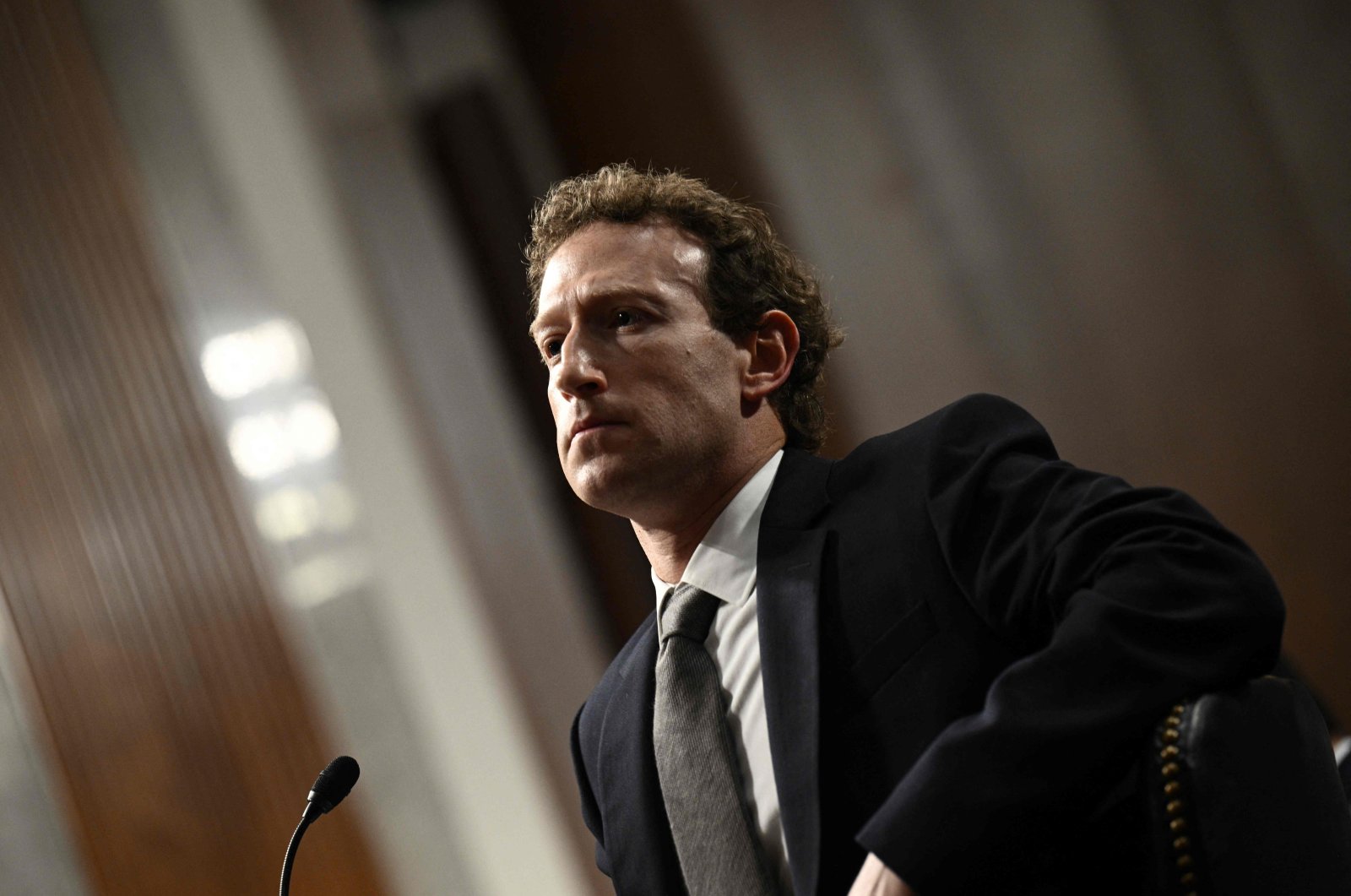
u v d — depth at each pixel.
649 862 1.69
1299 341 6.80
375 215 6.88
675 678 1.70
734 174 7.31
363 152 6.91
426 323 6.88
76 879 4.70
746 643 1.68
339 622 5.29
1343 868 1.35
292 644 5.15
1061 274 7.08
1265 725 1.35
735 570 1.73
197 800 4.85
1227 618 1.35
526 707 6.45
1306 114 6.80
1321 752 1.41
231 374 5.30
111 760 4.80
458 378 6.88
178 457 5.10
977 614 1.53
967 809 1.30
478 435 6.82
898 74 7.30
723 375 1.78
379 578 5.41
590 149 7.46
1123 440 6.96
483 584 6.59
